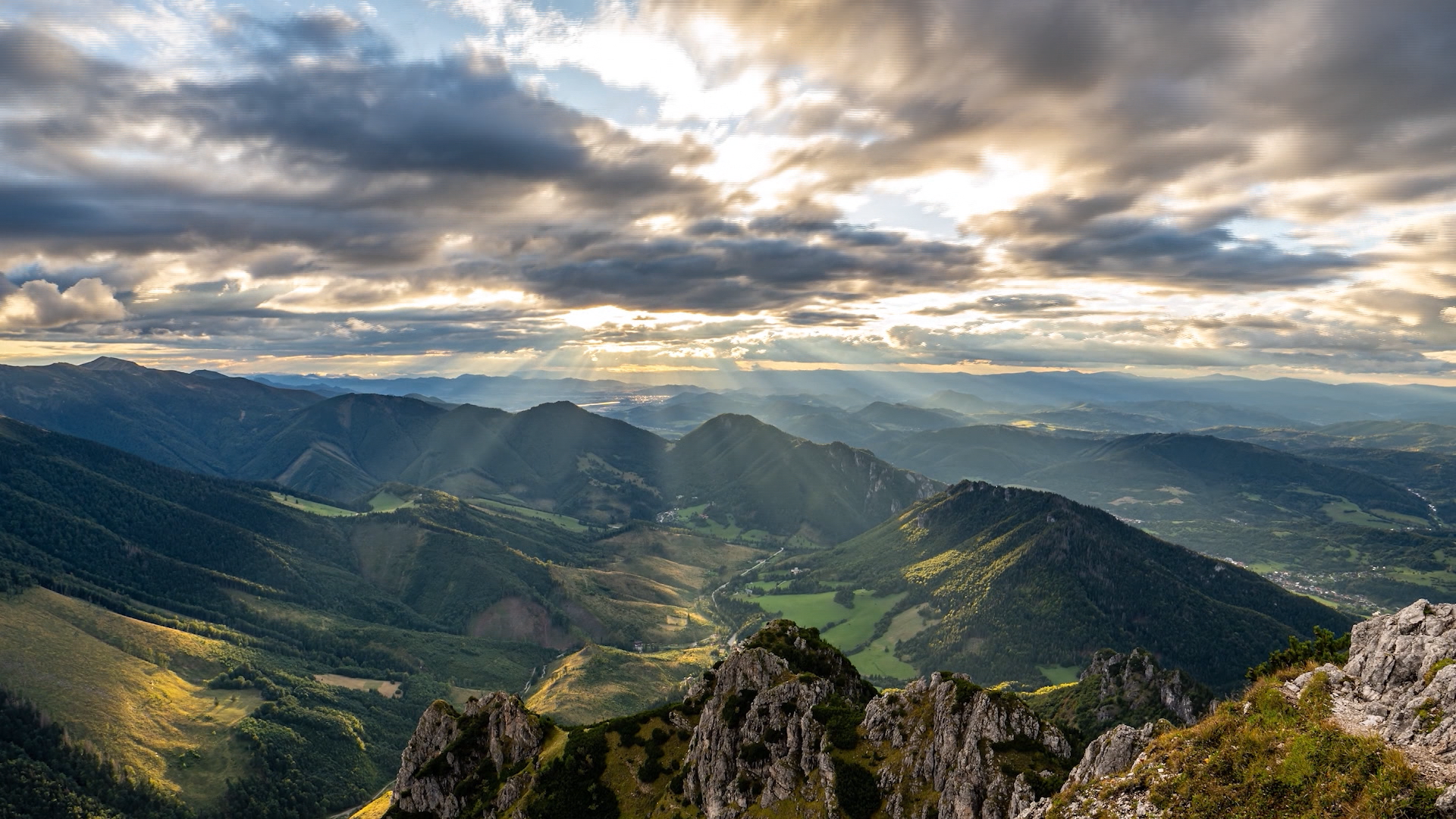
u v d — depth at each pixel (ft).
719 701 425.69
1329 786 142.41
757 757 372.17
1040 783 253.24
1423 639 161.79
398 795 514.68
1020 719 285.23
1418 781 130.41
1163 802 167.22
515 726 504.02
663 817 389.39
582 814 413.18
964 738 294.66
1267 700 176.96
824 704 371.97
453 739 524.11
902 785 304.09
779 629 466.70
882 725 336.90
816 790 331.98
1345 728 153.69
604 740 456.86
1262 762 157.58
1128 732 218.59
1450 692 143.64
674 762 427.74
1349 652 187.01
